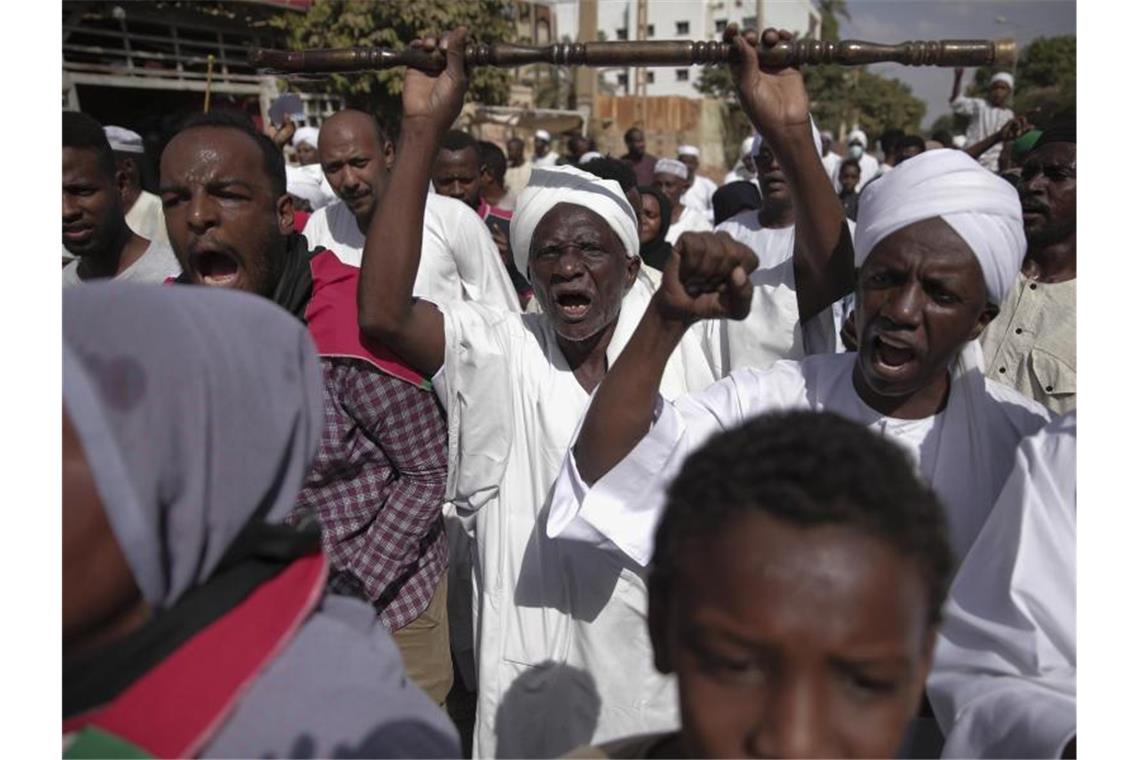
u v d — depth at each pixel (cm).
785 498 103
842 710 102
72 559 102
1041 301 318
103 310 104
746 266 166
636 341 179
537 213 261
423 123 231
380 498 248
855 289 220
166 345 103
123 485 99
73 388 100
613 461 188
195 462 103
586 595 241
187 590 107
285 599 112
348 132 431
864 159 1013
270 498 116
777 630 100
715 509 106
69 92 991
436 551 262
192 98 1130
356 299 241
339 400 237
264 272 235
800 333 294
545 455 252
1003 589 159
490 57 230
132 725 102
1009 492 165
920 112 3047
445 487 251
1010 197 189
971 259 182
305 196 634
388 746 109
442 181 557
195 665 105
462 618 329
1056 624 153
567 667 246
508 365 253
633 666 242
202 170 226
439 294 405
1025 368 318
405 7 1063
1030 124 660
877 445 112
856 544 101
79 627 104
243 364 108
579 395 256
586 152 1099
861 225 198
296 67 235
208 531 106
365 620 125
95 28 1061
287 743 104
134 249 329
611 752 135
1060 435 162
